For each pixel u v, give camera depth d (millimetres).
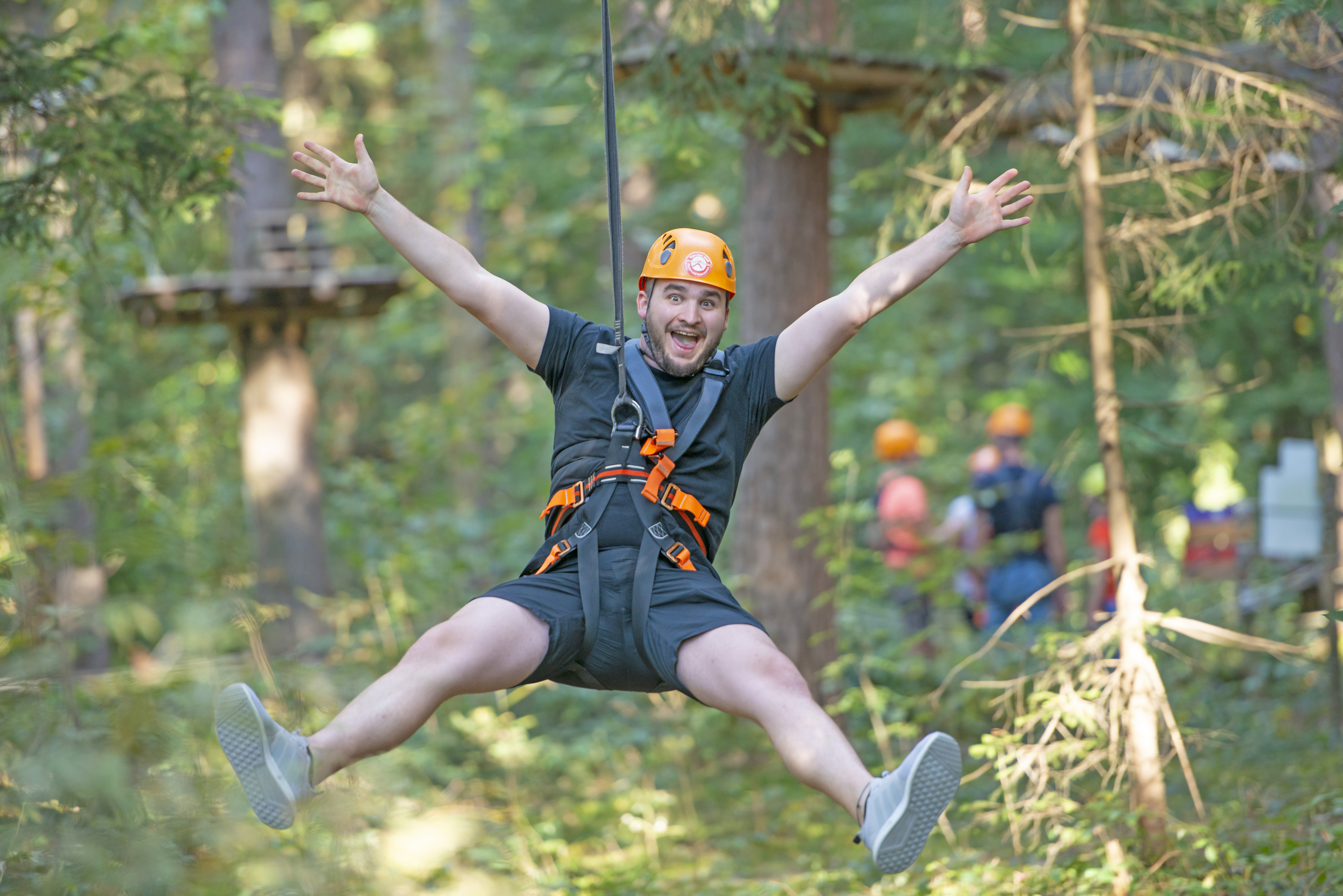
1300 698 12188
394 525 14008
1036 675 7414
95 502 8711
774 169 10883
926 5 10164
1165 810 6977
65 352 13023
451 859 7359
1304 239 7637
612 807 10258
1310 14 6949
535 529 15297
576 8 22719
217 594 6340
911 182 9047
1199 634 7059
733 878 8219
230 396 18766
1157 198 8484
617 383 4602
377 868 6402
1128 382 16672
